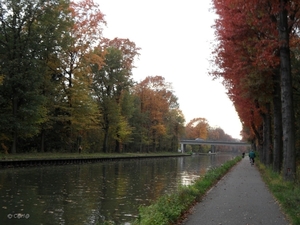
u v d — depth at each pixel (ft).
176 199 37.65
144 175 98.37
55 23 118.52
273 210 36.91
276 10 45.06
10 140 120.26
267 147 93.35
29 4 111.04
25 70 111.86
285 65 46.55
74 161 132.67
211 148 555.28
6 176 78.48
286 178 48.06
